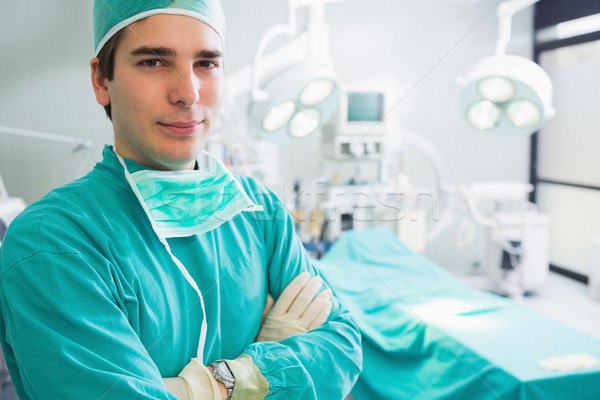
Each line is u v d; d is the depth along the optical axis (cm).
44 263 32
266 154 158
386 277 126
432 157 188
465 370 85
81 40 237
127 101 36
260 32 233
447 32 231
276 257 49
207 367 39
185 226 41
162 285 38
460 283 124
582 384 76
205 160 49
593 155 253
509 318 101
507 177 256
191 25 36
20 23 231
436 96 234
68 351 31
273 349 41
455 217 199
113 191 40
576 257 255
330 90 103
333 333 45
